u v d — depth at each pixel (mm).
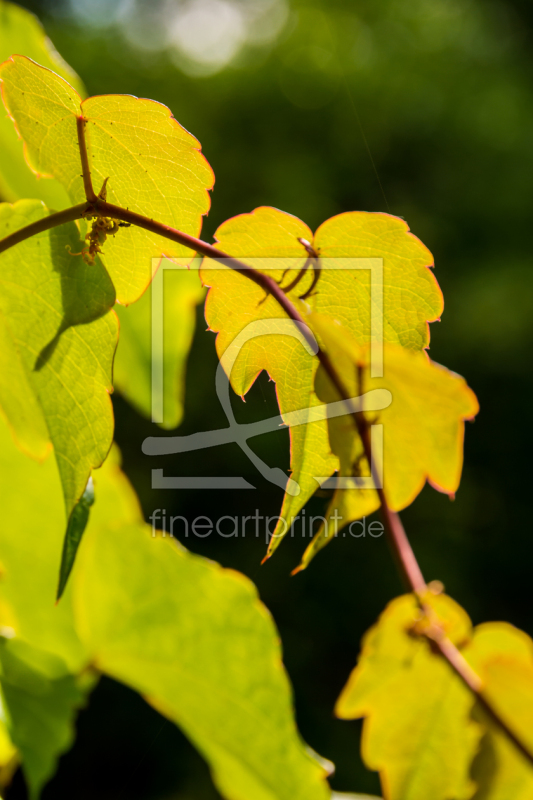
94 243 660
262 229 678
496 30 7320
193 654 793
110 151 663
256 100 6246
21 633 840
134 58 6152
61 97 656
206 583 796
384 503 670
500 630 752
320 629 4723
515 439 5793
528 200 6137
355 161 6336
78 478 655
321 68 6602
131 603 798
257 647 792
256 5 7266
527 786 747
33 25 813
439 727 754
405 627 745
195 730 805
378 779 4086
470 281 5883
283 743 786
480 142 6418
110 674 811
